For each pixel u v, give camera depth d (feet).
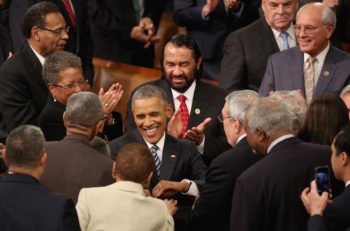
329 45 51.13
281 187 30.99
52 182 32.83
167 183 38.63
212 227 36.63
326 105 36.70
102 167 33.73
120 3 71.97
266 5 56.24
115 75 61.98
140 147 31.53
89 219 30.45
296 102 38.86
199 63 49.78
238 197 31.68
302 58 51.65
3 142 51.16
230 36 58.70
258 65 56.70
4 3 64.69
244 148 35.63
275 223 31.22
